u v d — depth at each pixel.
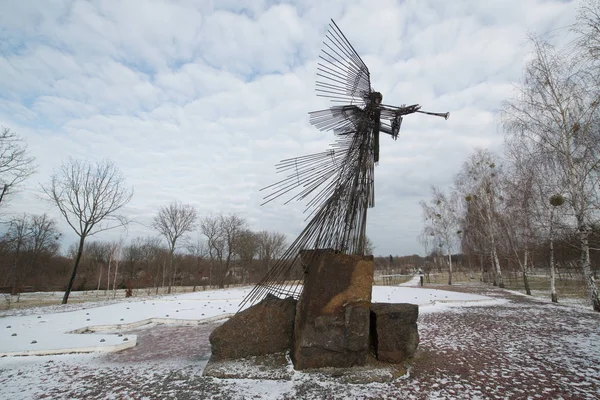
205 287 36.94
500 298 16.28
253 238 42.47
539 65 12.68
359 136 5.79
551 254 14.74
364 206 5.58
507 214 18.22
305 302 5.26
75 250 44.78
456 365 5.43
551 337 7.55
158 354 6.65
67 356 6.53
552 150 12.45
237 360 5.47
